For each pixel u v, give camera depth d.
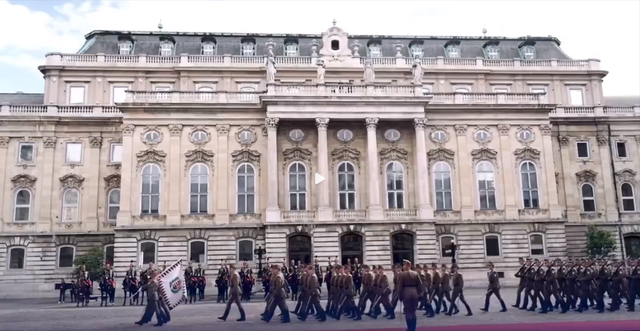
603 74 64.62
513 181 54.56
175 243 50.22
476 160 54.94
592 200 60.22
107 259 54.88
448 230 52.81
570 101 64.25
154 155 51.88
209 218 51.31
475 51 66.31
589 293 27.39
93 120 56.44
